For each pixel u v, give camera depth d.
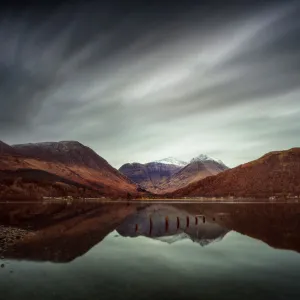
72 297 13.41
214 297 13.55
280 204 104.44
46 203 114.31
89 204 113.94
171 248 26.66
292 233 34.22
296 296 13.71
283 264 20.22
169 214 65.94
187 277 16.89
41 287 14.84
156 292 14.18
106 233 35.84
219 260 21.55
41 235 32.81
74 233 35.03
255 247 26.69
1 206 88.44
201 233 36.69
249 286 15.20
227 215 60.56
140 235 35.06
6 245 26.08
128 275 17.23
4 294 13.79
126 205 108.94
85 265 19.58
